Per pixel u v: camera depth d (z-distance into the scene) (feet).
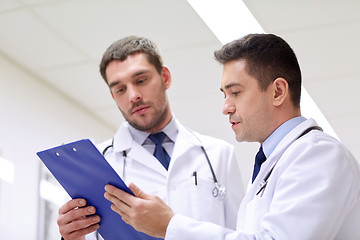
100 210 6.20
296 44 13.34
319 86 14.88
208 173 7.63
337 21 12.55
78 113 16.25
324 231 4.99
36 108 14.69
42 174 14.47
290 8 12.16
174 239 5.26
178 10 12.10
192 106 16.08
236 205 7.66
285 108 5.81
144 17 12.35
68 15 12.28
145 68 7.76
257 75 5.77
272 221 5.07
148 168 7.68
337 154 5.26
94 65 14.19
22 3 11.98
